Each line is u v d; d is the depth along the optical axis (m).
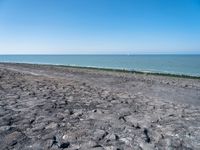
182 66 61.59
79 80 17.09
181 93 13.14
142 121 5.34
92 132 4.36
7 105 6.14
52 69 33.38
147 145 3.88
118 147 3.73
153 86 15.78
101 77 21.39
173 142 4.10
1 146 3.56
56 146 3.65
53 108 6.05
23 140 3.82
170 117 5.90
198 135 4.53
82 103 6.96
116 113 5.95
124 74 27.14
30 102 6.64
